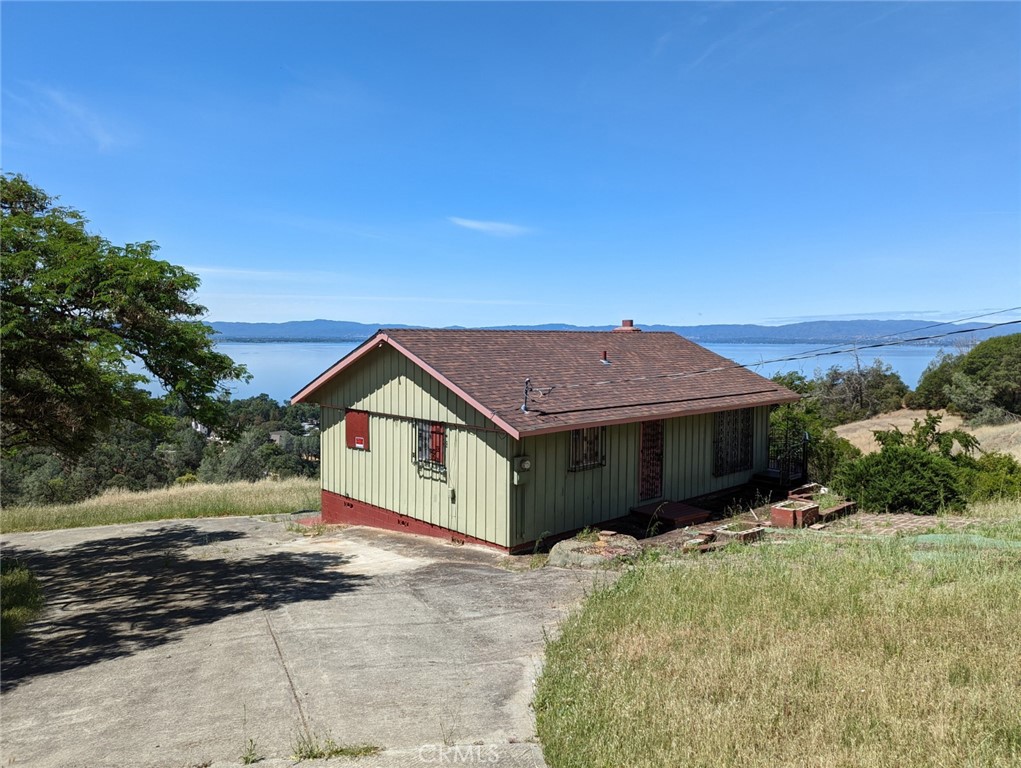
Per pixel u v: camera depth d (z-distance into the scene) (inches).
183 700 241.3
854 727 187.0
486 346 585.6
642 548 438.9
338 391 644.7
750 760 174.2
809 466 744.3
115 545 599.2
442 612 334.6
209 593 403.2
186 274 427.2
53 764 198.5
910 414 1945.1
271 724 219.1
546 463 491.5
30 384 452.1
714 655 240.4
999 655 222.4
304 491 893.2
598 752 185.5
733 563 368.2
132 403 492.7
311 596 378.6
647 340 755.4
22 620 354.3
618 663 243.6
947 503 558.9
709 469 645.9
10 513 773.3
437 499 532.7
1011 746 170.9
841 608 278.2
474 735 208.2
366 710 226.8
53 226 450.6
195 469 1852.9
